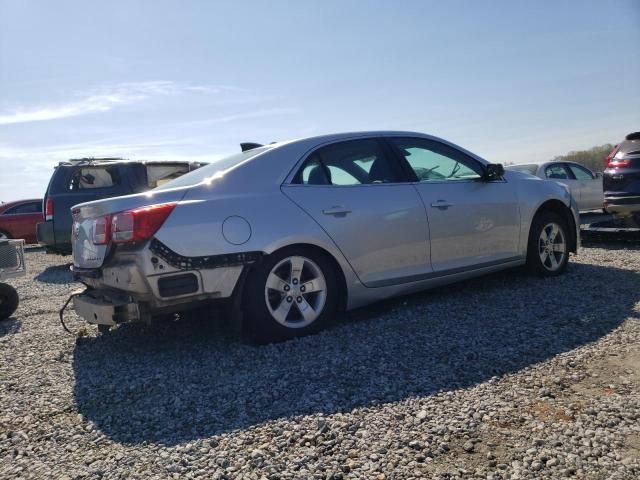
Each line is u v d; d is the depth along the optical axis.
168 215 3.81
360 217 4.50
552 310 4.57
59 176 9.86
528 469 2.32
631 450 2.42
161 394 3.40
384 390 3.18
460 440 2.59
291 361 3.76
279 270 4.20
